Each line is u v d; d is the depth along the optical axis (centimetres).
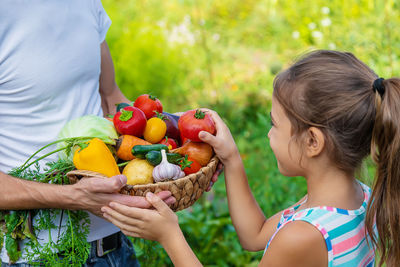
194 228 316
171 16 693
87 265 184
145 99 185
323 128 140
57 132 175
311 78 142
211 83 543
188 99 558
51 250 171
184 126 171
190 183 155
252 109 526
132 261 211
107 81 227
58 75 171
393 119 133
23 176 164
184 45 610
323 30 566
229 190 183
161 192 149
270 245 145
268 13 689
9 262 171
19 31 163
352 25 541
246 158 411
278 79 150
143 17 666
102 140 162
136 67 473
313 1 634
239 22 705
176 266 150
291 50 607
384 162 139
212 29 678
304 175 154
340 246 142
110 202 150
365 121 139
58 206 157
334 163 145
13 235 165
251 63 620
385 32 507
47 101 172
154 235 151
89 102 187
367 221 146
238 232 183
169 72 495
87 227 173
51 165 162
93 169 153
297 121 144
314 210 144
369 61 476
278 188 338
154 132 173
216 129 179
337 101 139
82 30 180
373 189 145
